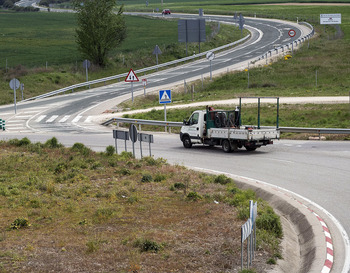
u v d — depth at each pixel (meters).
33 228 16.98
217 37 128.12
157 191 22.41
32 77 84.88
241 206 19.09
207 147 38.47
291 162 30.38
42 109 65.88
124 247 14.78
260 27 148.12
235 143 35.16
